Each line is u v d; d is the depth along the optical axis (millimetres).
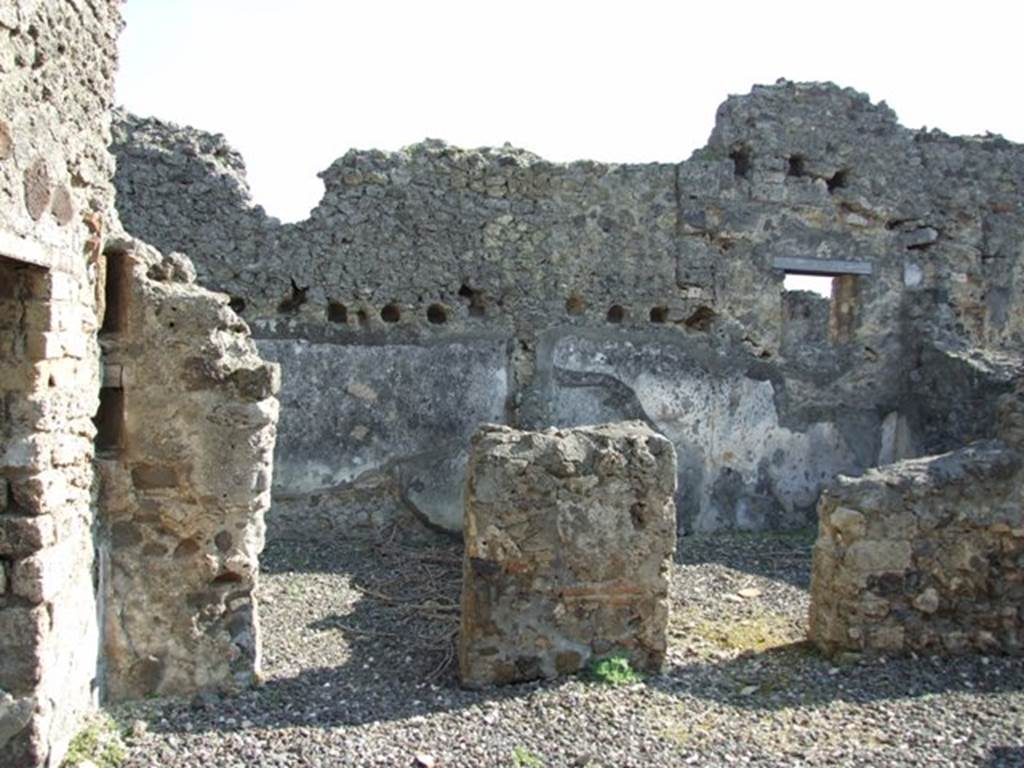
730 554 8688
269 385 4934
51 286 3914
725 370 9938
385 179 9148
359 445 9031
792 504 10094
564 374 9531
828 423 10211
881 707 4969
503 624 5242
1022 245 10719
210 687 4898
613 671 5266
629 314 9734
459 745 4363
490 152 9492
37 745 3840
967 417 9305
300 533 8891
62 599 4109
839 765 4223
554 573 5305
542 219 9508
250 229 8875
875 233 10289
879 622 5707
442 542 9023
